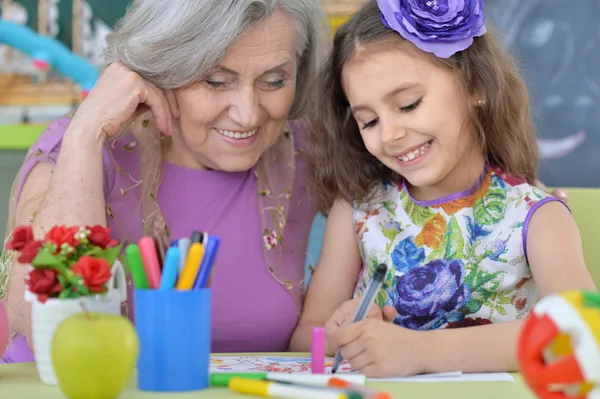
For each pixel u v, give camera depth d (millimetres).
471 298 1395
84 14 3088
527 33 3098
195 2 1383
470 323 1404
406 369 1110
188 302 950
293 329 1597
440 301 1403
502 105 1422
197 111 1449
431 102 1320
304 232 1677
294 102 1663
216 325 1554
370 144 1373
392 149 1347
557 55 3088
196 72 1405
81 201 1360
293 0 1459
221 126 1474
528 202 1382
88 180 1380
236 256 1577
